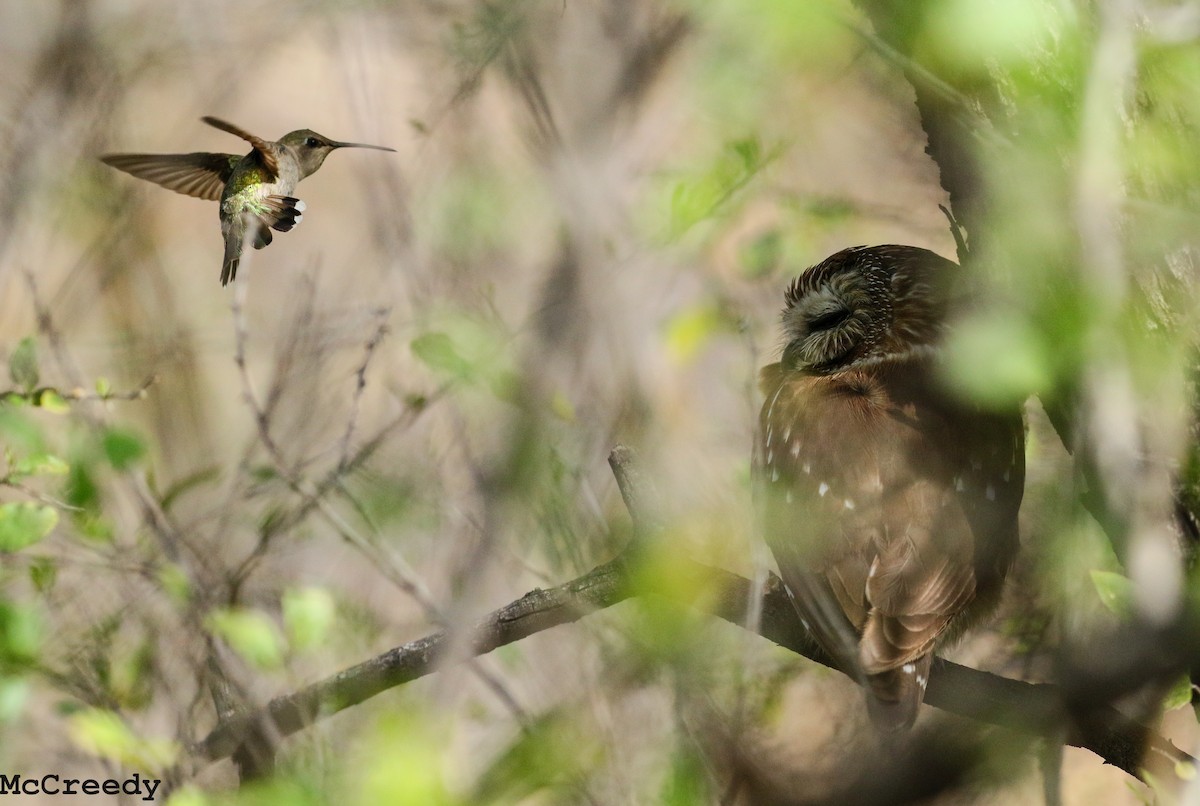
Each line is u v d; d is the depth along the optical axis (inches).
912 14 286.4
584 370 452.8
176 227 731.4
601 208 490.6
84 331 561.0
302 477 402.0
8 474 355.9
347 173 748.0
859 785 319.3
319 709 349.1
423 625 425.4
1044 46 281.6
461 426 411.5
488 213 527.8
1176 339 287.4
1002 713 332.8
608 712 341.7
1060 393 298.7
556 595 344.8
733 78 503.5
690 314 495.8
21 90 572.7
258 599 405.7
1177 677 315.6
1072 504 303.1
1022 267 272.7
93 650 369.4
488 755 363.9
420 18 580.1
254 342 557.0
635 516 338.0
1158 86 278.8
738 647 368.2
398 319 529.3
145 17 621.3
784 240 526.3
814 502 383.2
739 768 345.4
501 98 568.7
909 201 594.9
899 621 361.7
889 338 410.0
